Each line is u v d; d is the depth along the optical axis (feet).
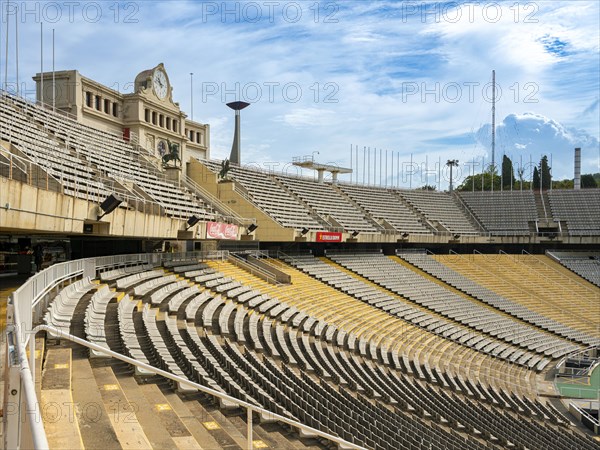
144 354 49.47
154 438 32.53
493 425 81.46
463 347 131.03
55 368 37.50
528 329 155.53
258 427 46.06
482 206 248.73
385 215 209.26
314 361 80.69
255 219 144.25
